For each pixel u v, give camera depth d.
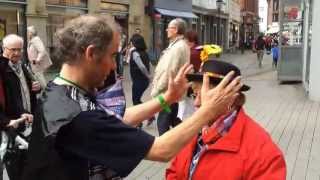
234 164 2.58
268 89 16.41
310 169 6.86
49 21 21.48
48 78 11.56
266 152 2.56
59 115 2.09
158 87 6.76
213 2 50.16
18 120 4.38
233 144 2.61
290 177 6.53
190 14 38.84
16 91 5.27
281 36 17.97
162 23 33.97
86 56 2.15
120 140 2.12
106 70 2.22
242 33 71.12
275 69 27.95
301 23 17.58
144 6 30.80
